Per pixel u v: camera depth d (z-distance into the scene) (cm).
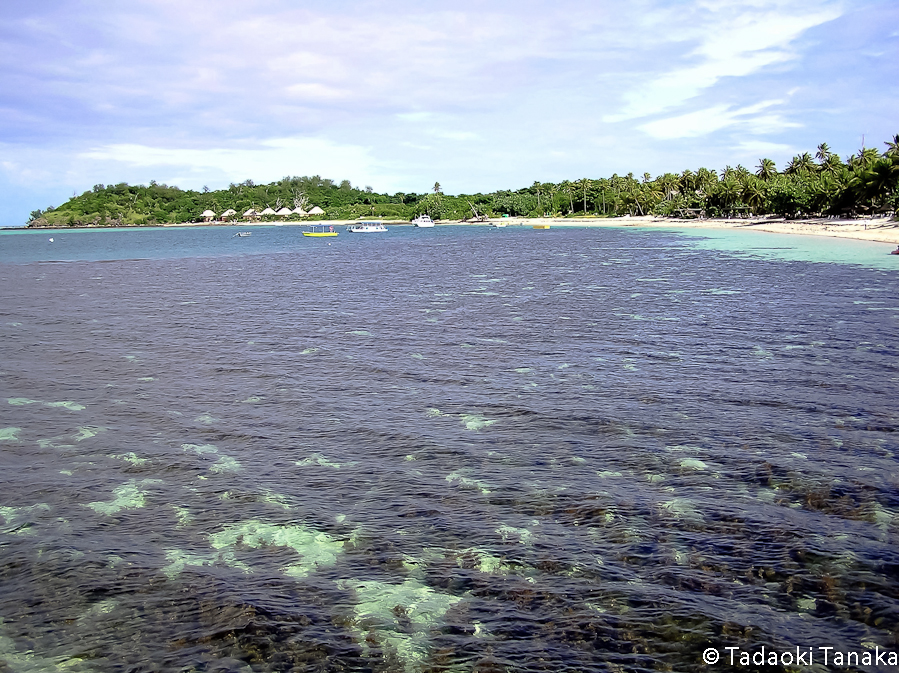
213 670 942
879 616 1025
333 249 11775
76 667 948
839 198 13162
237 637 1007
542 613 1049
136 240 17700
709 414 1947
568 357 2727
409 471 1582
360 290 5266
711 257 7806
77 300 4788
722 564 1165
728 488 1454
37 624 1039
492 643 987
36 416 2027
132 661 959
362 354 2844
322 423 1936
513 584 1123
